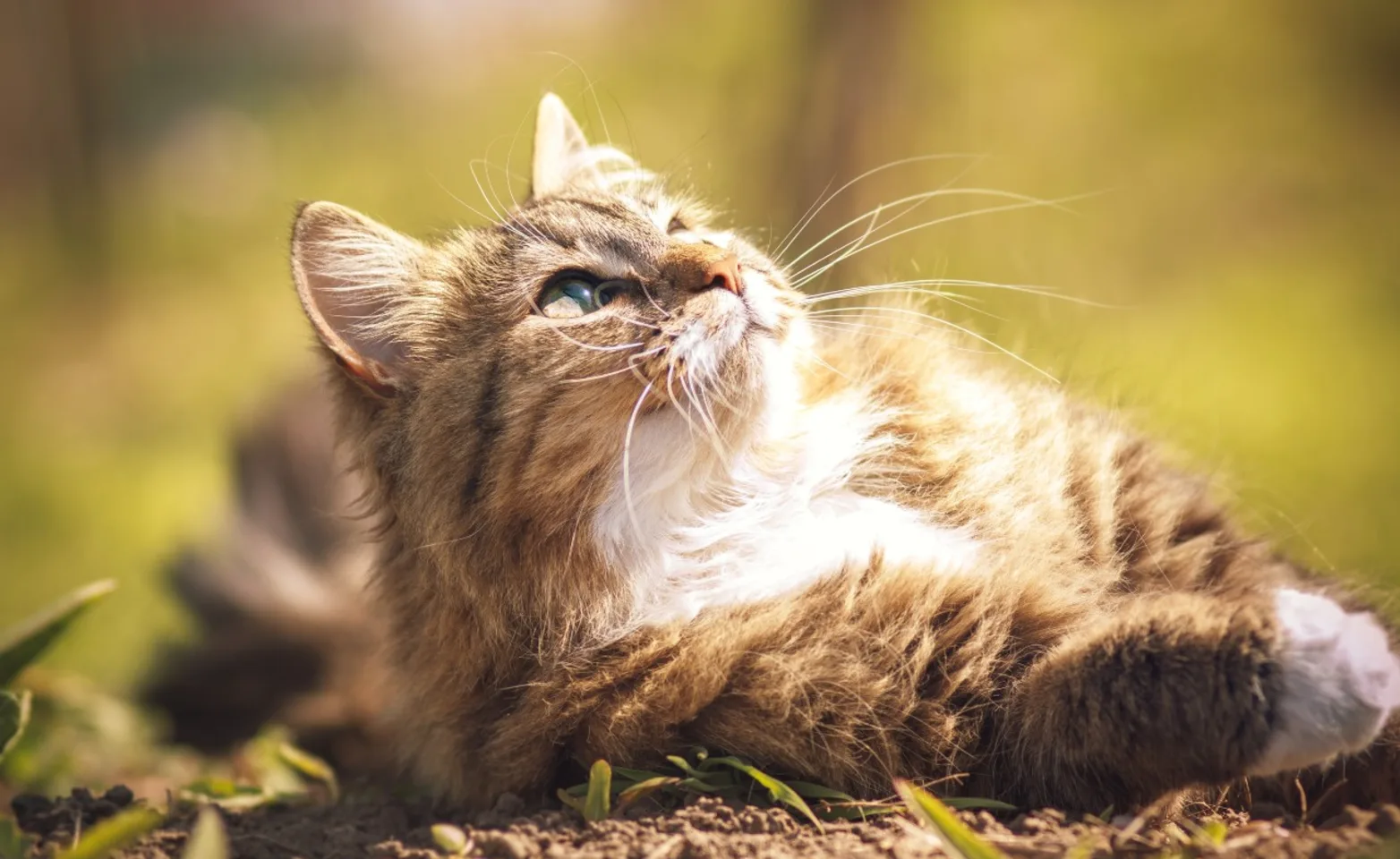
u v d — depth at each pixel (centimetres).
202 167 247
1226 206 182
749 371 88
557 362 87
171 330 209
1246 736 78
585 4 249
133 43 271
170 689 114
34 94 244
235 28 285
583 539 87
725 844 80
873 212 101
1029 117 193
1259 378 145
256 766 98
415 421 89
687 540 88
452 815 88
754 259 92
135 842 82
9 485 167
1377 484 126
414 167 228
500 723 87
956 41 201
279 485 119
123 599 141
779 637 85
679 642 85
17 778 101
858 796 84
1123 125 195
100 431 185
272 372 150
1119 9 214
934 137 181
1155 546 90
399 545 91
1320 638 79
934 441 90
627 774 84
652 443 87
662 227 93
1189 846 78
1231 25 211
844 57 169
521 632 87
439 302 92
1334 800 85
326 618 113
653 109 199
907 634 84
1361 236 177
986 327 112
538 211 93
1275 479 124
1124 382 113
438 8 274
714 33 208
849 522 89
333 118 254
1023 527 88
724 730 84
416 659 90
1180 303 163
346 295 92
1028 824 80
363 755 106
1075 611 85
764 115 182
